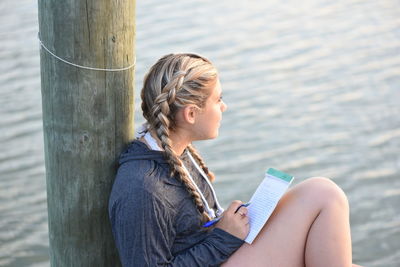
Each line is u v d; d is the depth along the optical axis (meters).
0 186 10.49
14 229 9.61
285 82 13.93
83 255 3.99
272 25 17.19
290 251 3.75
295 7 18.84
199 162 4.17
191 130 3.82
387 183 10.91
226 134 11.99
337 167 11.21
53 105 3.74
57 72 3.67
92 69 3.65
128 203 3.54
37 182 10.64
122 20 3.67
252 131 12.11
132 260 3.55
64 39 3.60
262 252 3.74
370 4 19.22
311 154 11.52
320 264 3.71
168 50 15.04
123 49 3.72
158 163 3.70
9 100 12.95
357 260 9.42
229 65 14.59
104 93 3.72
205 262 3.67
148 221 3.54
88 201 3.89
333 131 12.20
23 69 14.34
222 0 19.09
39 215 9.91
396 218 10.20
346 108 13.02
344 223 3.72
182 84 3.64
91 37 3.60
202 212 3.82
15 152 11.33
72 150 3.79
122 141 3.88
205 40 15.85
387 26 17.33
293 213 3.76
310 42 16.14
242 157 11.36
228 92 13.38
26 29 16.58
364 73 14.51
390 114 12.84
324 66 14.78
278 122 12.41
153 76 3.74
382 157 11.53
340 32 16.89
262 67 14.59
